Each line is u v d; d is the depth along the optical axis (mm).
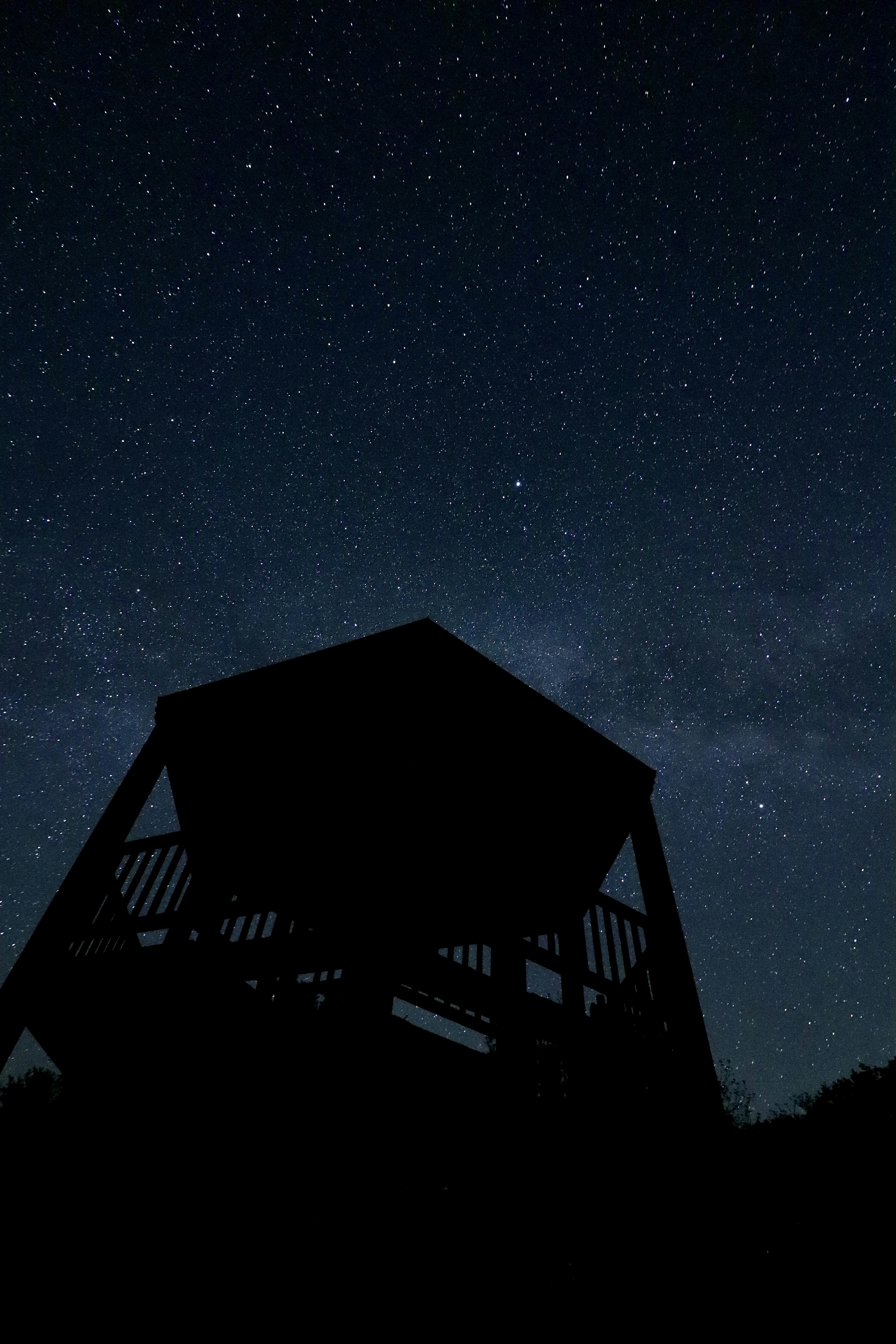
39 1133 3641
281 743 4898
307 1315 3098
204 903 4488
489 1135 3955
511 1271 3459
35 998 3955
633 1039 4645
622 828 5676
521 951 5082
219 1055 3857
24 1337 2941
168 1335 2980
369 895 4398
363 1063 3779
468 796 5090
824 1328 3691
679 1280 3541
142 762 4961
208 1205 3453
